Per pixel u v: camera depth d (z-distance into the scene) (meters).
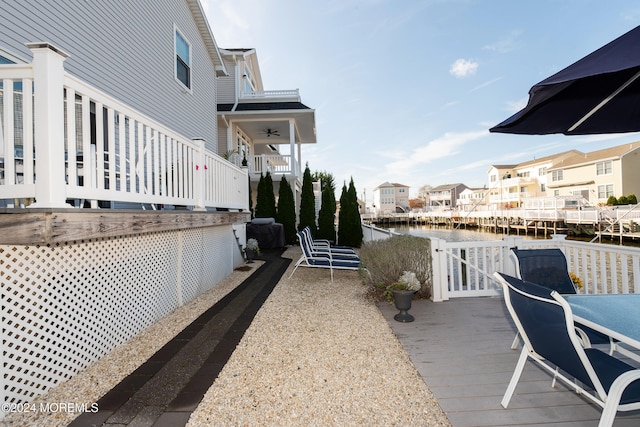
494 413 1.89
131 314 3.21
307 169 12.15
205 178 4.77
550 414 1.86
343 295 4.69
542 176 38.19
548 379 2.25
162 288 3.82
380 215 57.53
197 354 2.76
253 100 13.76
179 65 8.02
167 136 3.73
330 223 12.02
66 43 4.43
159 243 3.77
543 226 28.36
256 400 2.07
